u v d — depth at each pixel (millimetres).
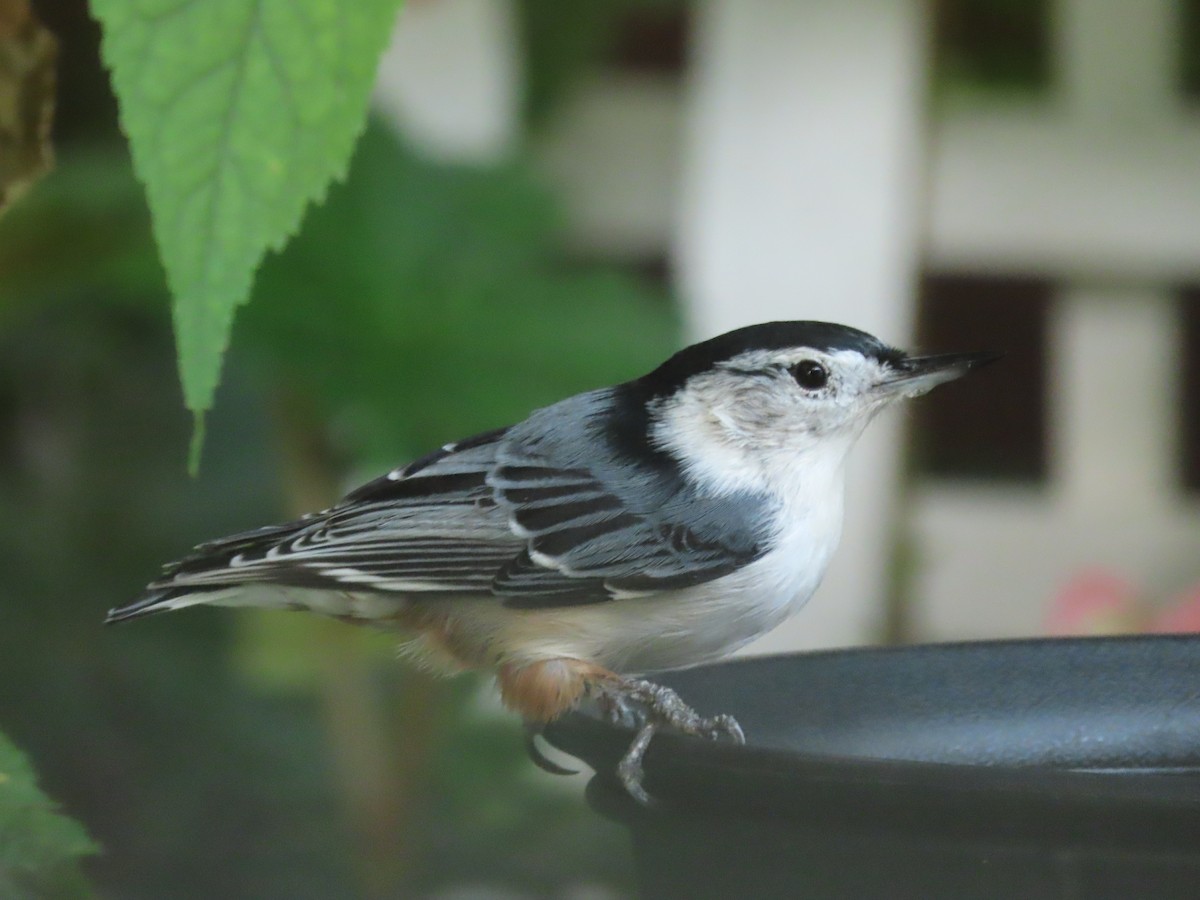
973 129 9992
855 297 9617
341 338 8773
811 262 9633
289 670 9328
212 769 11328
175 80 2770
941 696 5016
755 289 9695
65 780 11156
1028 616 10438
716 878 4191
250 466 12273
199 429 2787
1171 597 10281
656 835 4410
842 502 6711
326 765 11336
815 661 5184
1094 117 9930
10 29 4035
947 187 10047
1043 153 9969
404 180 9086
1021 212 10000
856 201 9586
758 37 9609
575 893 10180
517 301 8977
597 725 4438
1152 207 9930
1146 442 10266
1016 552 10438
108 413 12516
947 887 3756
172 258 2775
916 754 4824
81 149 9391
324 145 2795
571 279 9188
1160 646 5176
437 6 9500
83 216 8359
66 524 12242
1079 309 10219
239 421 12219
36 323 11906
